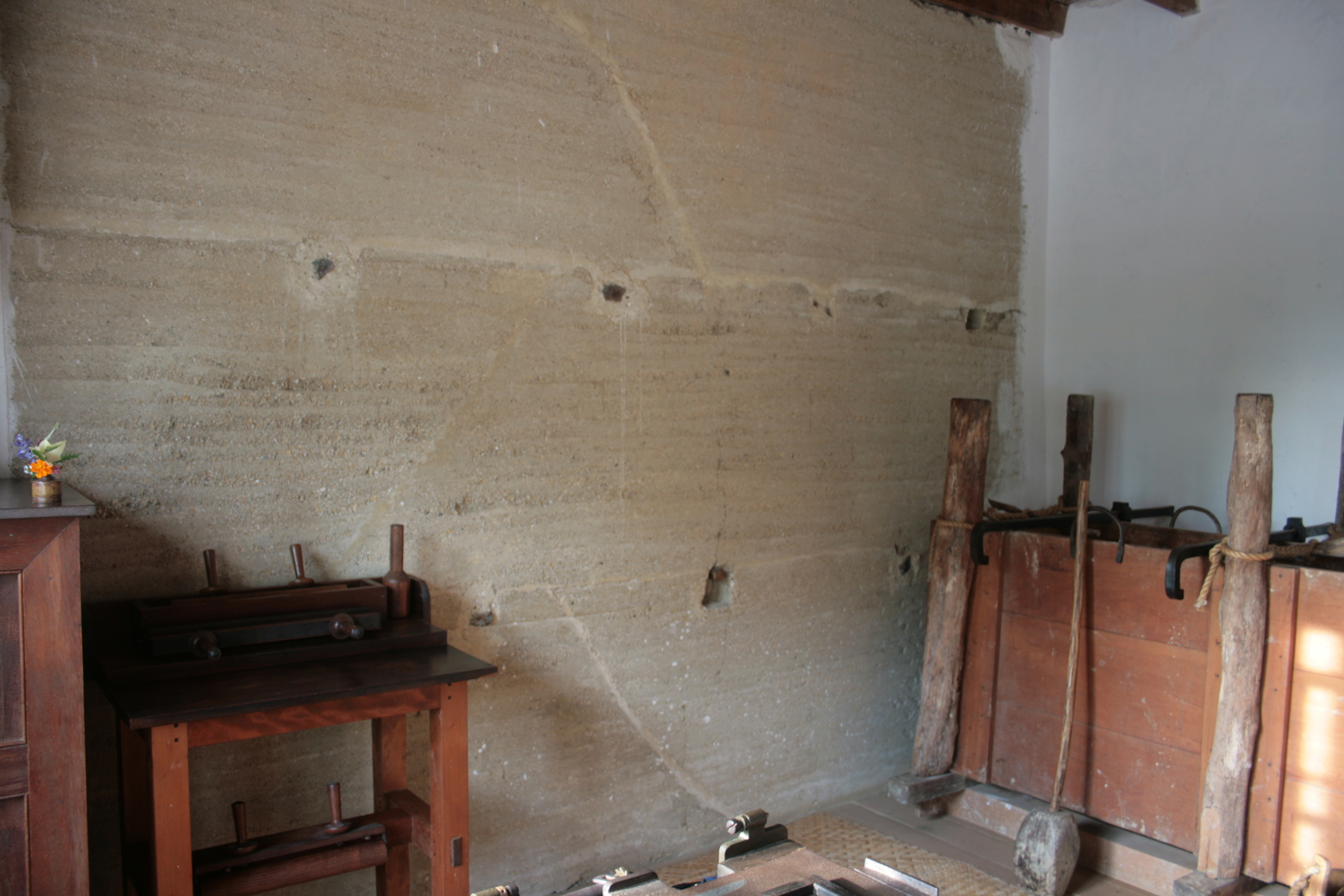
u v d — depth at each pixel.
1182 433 3.50
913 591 3.53
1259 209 3.28
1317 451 3.15
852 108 3.22
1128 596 2.80
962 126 3.56
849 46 3.20
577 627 2.71
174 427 2.10
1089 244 3.75
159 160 2.04
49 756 1.51
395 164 2.33
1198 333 3.45
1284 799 2.44
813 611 3.24
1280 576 2.42
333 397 2.29
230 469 2.17
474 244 2.46
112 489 2.03
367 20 2.27
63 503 1.54
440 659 2.02
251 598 2.02
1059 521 3.01
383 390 2.36
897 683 3.51
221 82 2.10
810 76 3.11
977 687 3.16
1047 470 3.85
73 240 1.96
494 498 2.55
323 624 2.03
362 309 2.31
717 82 2.89
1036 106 3.81
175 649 1.87
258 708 1.69
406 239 2.36
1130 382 3.64
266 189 2.17
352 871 1.99
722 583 3.06
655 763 2.89
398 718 2.29
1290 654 2.41
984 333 3.70
